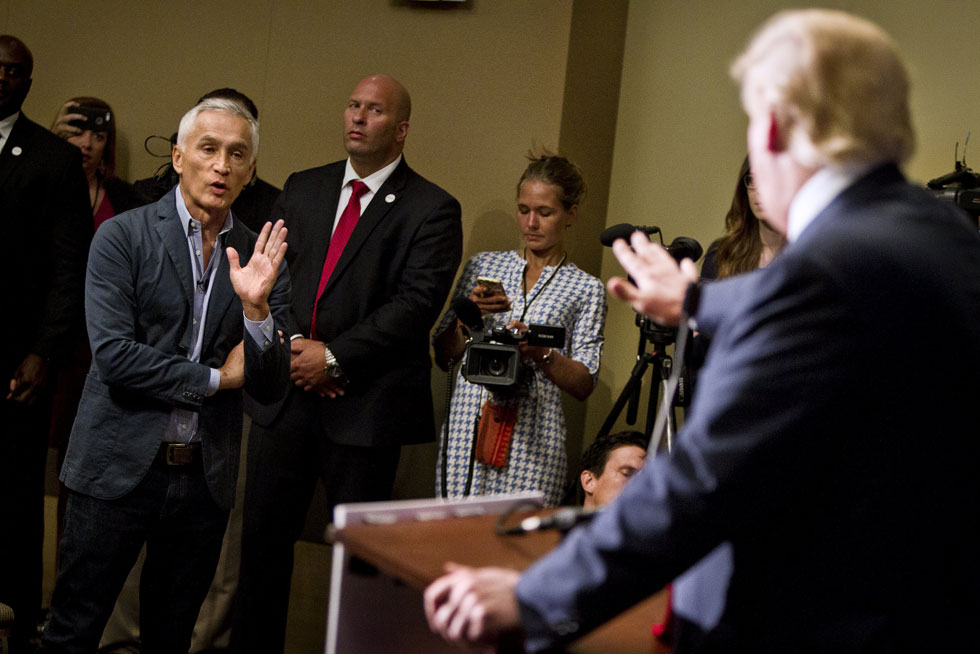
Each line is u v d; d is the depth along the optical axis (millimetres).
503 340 2879
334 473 3162
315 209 3354
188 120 2617
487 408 3135
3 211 3344
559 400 3238
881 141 1062
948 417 1017
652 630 1245
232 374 2582
